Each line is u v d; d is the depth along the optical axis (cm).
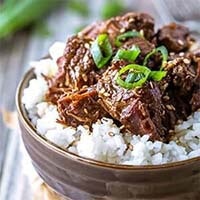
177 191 51
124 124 51
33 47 85
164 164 49
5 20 86
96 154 51
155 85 52
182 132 53
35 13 89
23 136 55
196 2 78
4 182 65
